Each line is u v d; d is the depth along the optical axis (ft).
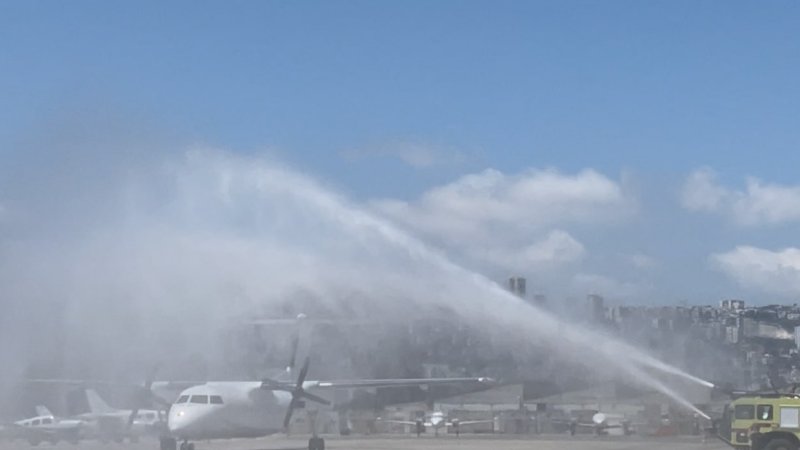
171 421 148.66
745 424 132.16
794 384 139.85
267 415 155.02
